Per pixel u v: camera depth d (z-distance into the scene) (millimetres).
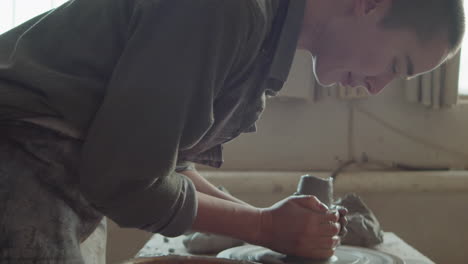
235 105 920
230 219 1060
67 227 786
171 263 916
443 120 2904
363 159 2889
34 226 751
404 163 2891
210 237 1441
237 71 870
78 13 878
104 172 754
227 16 783
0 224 743
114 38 832
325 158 2881
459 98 2975
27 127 786
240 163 2861
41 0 2672
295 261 1158
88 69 822
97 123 755
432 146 2902
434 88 2799
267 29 885
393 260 1272
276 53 903
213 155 1192
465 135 2916
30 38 868
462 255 2775
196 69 771
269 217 1101
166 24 770
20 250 739
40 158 780
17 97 786
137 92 746
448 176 2758
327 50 982
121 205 795
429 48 940
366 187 2723
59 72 815
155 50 761
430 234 2768
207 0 779
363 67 965
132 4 838
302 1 908
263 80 926
